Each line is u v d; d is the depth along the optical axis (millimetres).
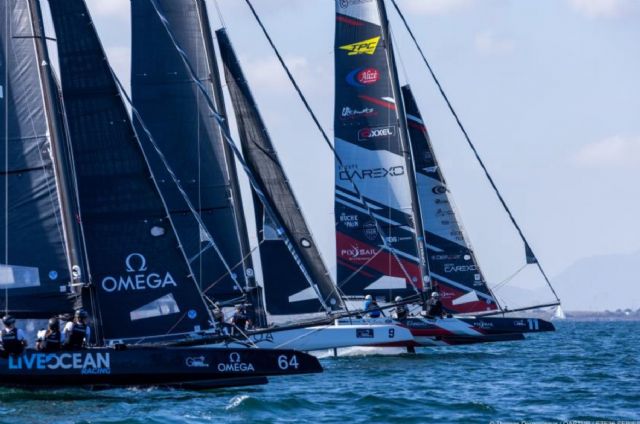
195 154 130500
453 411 87938
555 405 91688
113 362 90250
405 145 155500
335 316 128875
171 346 95188
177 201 129375
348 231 156250
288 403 90000
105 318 94125
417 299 151250
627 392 100812
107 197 95250
